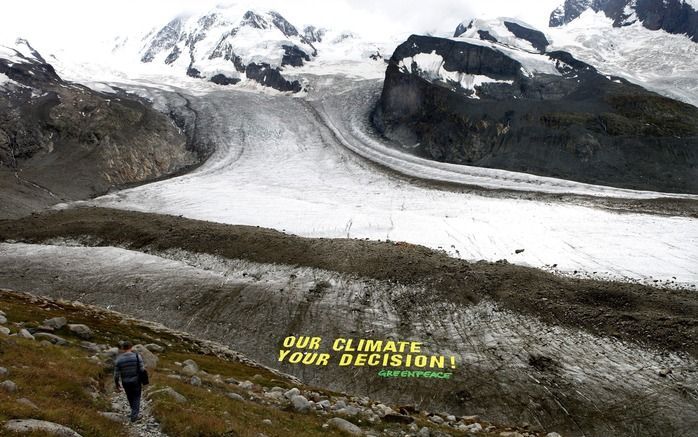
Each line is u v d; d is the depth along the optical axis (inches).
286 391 873.5
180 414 573.0
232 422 601.6
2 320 888.9
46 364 651.5
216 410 640.4
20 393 531.8
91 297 1695.4
